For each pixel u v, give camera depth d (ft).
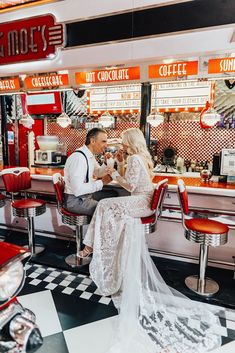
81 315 8.09
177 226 11.28
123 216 9.07
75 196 9.88
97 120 19.10
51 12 13.53
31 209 10.98
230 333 7.45
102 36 12.75
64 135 20.62
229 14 10.75
